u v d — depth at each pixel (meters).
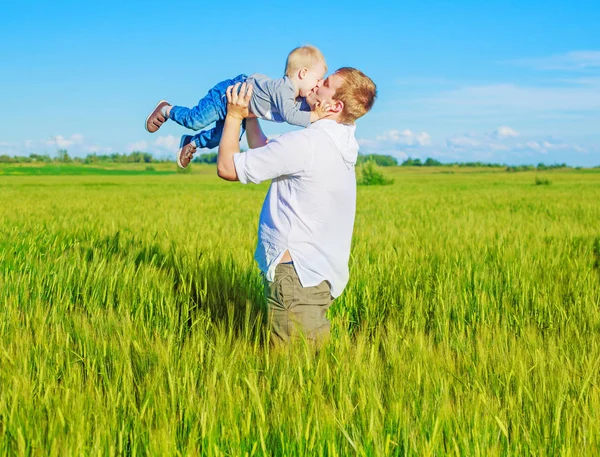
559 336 3.79
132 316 4.20
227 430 2.36
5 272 5.02
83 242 6.94
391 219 11.94
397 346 3.31
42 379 2.76
